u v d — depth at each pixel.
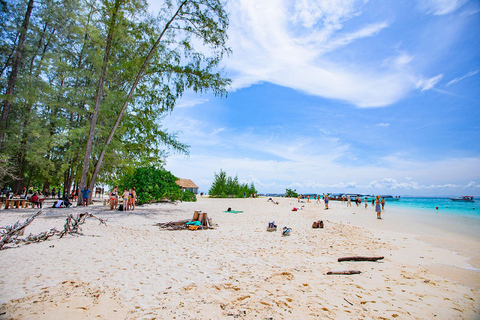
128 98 19.48
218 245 8.09
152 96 20.81
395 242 10.16
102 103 21.66
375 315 3.53
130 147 22.56
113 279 4.61
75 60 28.61
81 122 27.14
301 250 7.74
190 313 3.36
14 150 21.88
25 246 7.01
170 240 8.68
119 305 3.54
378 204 21.34
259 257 6.66
